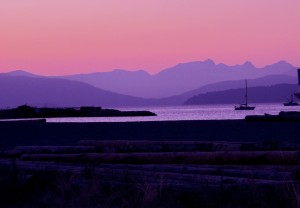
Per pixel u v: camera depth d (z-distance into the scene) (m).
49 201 16.12
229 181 17.17
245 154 22.38
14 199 16.72
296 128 55.94
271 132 51.53
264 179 17.83
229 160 22.58
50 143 45.38
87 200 15.83
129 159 24.44
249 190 15.52
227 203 15.19
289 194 14.93
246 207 14.93
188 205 15.38
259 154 22.11
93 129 64.69
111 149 28.00
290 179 17.48
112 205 15.62
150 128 63.59
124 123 79.06
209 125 65.94
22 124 84.00
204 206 15.18
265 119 73.31
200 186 16.31
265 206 14.72
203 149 26.17
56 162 25.50
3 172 19.05
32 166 22.27
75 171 19.97
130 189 16.52
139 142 29.91
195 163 23.23
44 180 17.92
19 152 29.44
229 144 25.81
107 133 56.91
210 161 22.89
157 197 15.55
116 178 18.39
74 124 79.56
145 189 16.11
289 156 21.56
